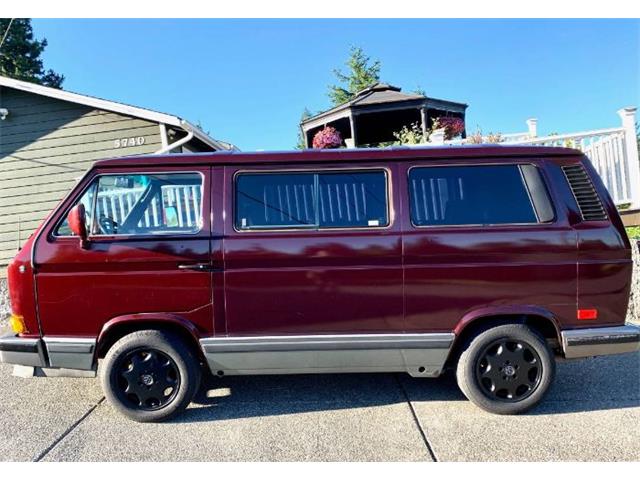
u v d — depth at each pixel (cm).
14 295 337
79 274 334
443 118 1149
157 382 343
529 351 345
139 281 335
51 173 992
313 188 348
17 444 316
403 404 372
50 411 371
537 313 336
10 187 994
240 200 346
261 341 337
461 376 349
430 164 349
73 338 336
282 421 346
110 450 307
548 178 347
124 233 343
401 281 338
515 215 343
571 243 337
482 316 338
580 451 296
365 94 1251
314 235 339
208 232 339
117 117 986
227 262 337
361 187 348
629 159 713
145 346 341
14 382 440
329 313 339
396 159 350
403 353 341
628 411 351
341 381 425
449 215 343
